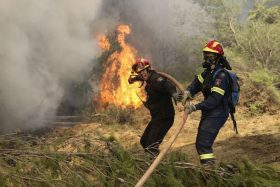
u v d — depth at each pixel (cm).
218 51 414
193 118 866
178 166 359
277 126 705
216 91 405
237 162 378
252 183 350
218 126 419
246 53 1100
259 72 955
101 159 343
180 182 336
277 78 1023
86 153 348
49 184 298
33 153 333
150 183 328
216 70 416
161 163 353
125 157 350
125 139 754
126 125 871
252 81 944
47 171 315
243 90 935
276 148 546
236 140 631
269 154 521
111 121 895
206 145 417
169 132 767
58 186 308
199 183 360
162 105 470
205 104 403
